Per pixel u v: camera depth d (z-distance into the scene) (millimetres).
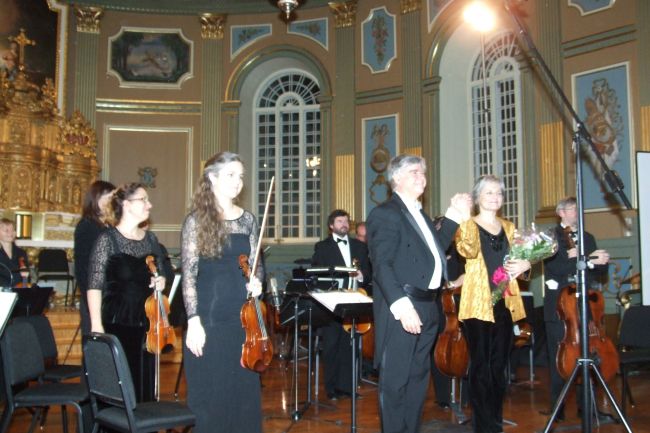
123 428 2678
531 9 8578
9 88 10297
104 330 3295
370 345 5113
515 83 9172
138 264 3418
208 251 2770
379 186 10164
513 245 3582
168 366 7273
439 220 4555
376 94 10297
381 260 3066
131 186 3465
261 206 11539
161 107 11320
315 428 4215
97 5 11250
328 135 10773
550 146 8203
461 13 9375
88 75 11125
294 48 11133
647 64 7305
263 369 2807
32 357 3375
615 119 7586
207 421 2748
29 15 10695
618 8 7629
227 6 11406
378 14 10398
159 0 11367
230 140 11297
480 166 9641
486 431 3627
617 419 4348
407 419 3152
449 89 9773
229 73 11414
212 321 2783
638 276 6918
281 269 11000
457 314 4098
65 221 10422
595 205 7676
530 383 5980
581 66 7961
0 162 10023
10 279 5543
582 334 3170
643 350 4531
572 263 4297
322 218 10727
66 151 10680
